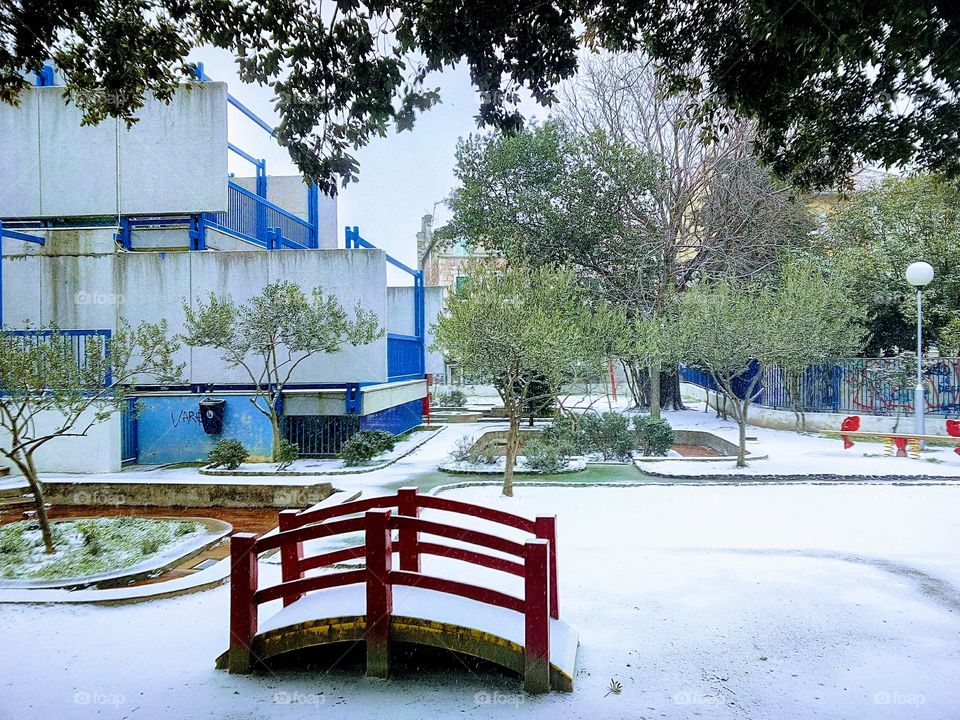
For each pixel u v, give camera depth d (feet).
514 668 13.26
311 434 54.39
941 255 65.82
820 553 24.27
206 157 51.60
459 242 83.82
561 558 23.75
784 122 16.52
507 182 76.89
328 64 15.49
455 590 13.47
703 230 85.61
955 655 15.24
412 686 13.41
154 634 16.62
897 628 16.89
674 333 51.26
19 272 53.01
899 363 63.77
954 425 52.80
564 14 15.42
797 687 13.55
